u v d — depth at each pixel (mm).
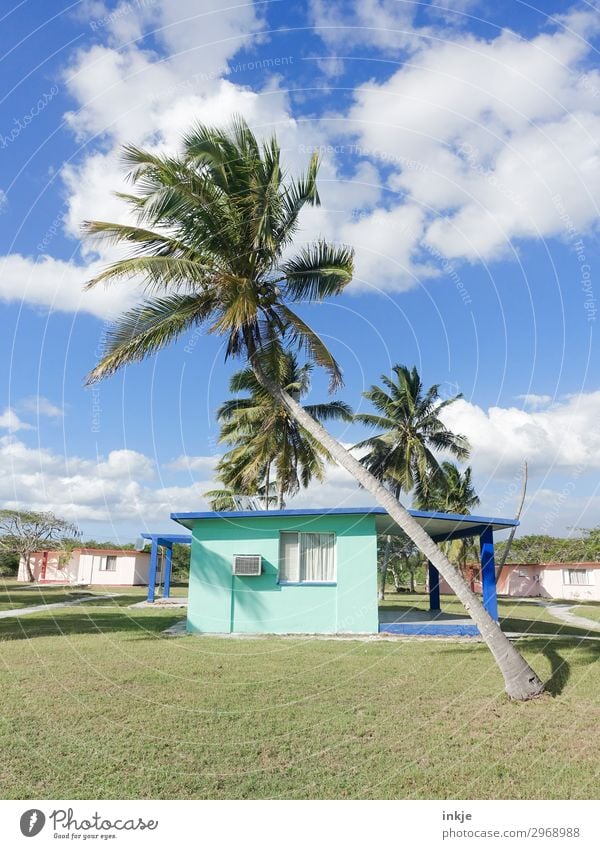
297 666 10352
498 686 8875
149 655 11375
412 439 30750
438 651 12078
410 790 5164
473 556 43188
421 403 31875
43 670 9820
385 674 9695
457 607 25344
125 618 19000
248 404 28438
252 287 11977
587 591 42281
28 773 5363
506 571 46656
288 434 25156
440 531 18031
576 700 8078
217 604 15297
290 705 7715
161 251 12188
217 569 15547
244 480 25422
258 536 15578
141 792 5055
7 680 9047
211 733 6500
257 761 5715
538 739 6414
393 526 17062
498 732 6645
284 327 12750
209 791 5098
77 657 11109
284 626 15000
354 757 5852
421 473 30266
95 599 28766
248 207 12016
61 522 44719
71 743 6098
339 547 15375
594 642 13922
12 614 20422
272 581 15281
